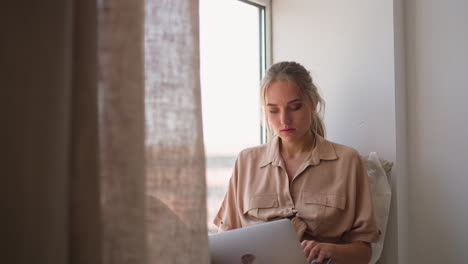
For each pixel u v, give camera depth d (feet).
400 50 5.70
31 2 1.32
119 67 1.64
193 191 1.78
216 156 5.76
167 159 1.78
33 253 1.31
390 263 5.53
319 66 6.23
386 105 5.56
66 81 1.39
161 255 1.77
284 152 5.02
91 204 1.50
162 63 1.79
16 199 1.30
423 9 5.73
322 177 4.68
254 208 4.79
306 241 4.11
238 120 6.23
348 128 5.93
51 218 1.34
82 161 1.50
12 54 1.30
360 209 4.58
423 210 5.75
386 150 5.57
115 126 1.64
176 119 1.79
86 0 1.51
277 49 6.75
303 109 4.63
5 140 1.29
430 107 5.69
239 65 6.27
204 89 5.57
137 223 1.61
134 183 1.62
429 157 5.70
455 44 5.50
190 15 1.80
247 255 2.99
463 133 5.45
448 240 5.56
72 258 1.49
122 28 1.64
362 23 5.78
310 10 6.34
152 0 1.81
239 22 6.27
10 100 1.30
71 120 1.49
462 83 5.46
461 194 5.46
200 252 1.78
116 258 1.61
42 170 1.33
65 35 1.39
